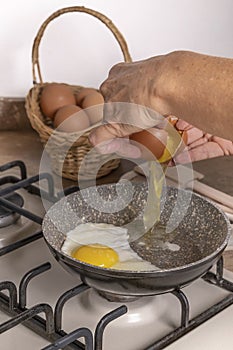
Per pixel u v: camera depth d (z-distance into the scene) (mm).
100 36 1381
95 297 796
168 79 744
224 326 751
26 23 1321
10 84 1374
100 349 683
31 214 915
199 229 850
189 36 1482
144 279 684
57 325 729
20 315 698
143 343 729
